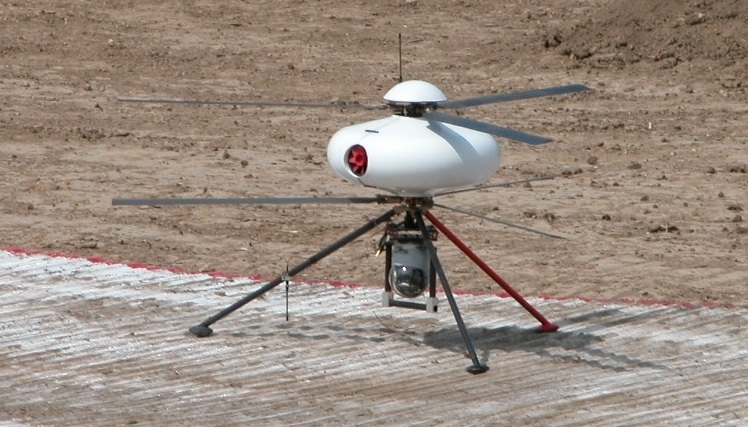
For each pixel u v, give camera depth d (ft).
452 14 278.05
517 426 89.35
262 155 183.11
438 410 92.07
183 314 114.32
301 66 239.50
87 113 204.13
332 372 99.96
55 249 135.54
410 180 96.02
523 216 153.89
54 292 120.37
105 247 136.77
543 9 284.20
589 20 256.52
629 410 92.73
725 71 234.79
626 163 184.44
